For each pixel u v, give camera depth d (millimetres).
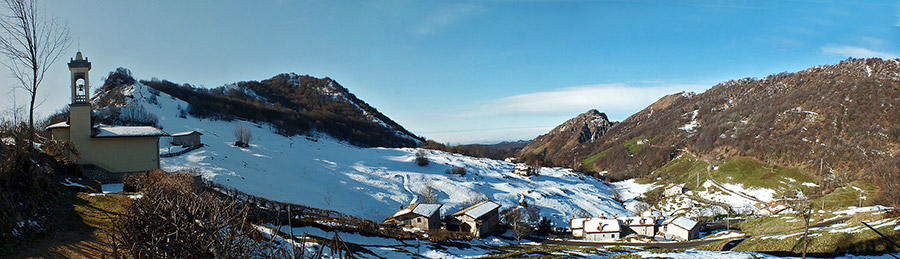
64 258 14359
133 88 156625
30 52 23969
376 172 104188
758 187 106938
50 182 22391
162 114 143625
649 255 34031
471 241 49750
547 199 94875
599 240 66625
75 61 38719
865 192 85750
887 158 99438
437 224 57094
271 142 128375
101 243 16422
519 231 64375
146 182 28734
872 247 31125
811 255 32656
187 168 67500
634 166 167875
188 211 9594
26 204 17828
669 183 123688
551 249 42562
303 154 114188
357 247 29266
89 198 23875
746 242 41500
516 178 118375
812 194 96375
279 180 74438
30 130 24141
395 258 29641
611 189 126438
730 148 141000
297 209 43656
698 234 68312
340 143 171250
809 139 126062
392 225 53531
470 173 116062
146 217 10211
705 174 124750
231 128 144750
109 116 122250
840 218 57531
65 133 38500
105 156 38625
